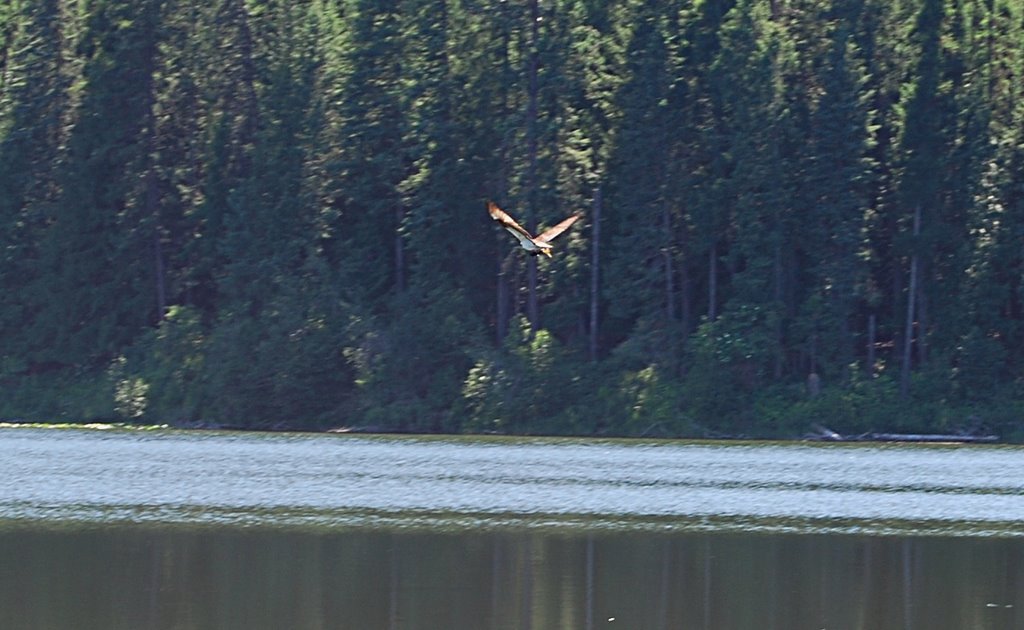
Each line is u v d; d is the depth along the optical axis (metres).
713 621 40.78
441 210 110.31
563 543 51.50
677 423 102.56
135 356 110.75
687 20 113.31
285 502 61.28
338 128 113.31
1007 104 112.00
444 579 45.25
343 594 43.09
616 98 110.25
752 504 62.16
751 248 108.00
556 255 109.25
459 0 111.00
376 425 103.94
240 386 105.31
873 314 113.06
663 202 109.25
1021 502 64.12
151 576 45.09
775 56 108.44
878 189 113.56
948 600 43.41
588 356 109.44
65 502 60.34
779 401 105.31
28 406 110.25
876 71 113.75
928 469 78.88
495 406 103.19
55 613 40.44
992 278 109.69
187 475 71.19
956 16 110.50
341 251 113.50
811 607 42.47
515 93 110.25
